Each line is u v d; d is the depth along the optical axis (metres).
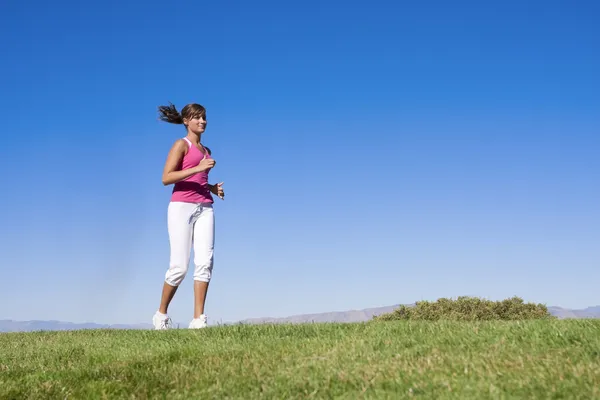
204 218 8.69
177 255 8.53
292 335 7.06
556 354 4.90
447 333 6.07
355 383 4.55
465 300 18.47
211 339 7.06
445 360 4.90
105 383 5.26
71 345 7.79
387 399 4.13
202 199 8.68
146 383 5.21
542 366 4.51
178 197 8.59
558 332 5.52
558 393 3.90
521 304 18.12
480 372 4.44
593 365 4.43
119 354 6.75
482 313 17.70
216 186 9.02
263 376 5.05
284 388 4.64
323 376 4.79
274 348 6.22
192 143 8.75
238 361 5.70
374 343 5.84
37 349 7.77
